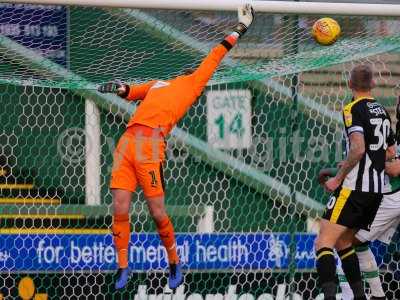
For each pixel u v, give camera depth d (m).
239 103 31.28
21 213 30.48
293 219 30.53
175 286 24.88
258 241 30.56
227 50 24.97
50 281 29.97
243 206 31.44
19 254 29.81
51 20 28.06
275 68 28.42
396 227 28.19
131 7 26.25
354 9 27.08
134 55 28.41
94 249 30.03
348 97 31.77
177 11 27.20
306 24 28.31
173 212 31.06
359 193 24.98
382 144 25.14
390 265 31.09
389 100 32.22
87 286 30.17
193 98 24.88
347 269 26.11
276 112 31.31
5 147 30.80
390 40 28.56
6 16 27.77
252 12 25.17
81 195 31.05
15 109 30.83
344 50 28.53
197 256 30.14
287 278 30.70
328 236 25.23
